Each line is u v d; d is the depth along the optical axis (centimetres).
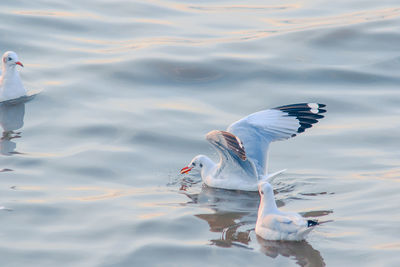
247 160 1555
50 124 1928
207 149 1797
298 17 2772
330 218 1384
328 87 2214
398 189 1517
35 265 1230
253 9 2872
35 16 2698
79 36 2578
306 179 1608
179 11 2845
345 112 2042
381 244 1267
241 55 2423
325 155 1752
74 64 2339
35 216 1413
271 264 1220
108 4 2886
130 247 1284
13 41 2489
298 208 1443
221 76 2284
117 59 2377
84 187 1568
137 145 1805
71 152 1750
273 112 1636
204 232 1346
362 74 2294
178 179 1638
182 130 1897
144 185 1594
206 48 2478
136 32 2623
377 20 2697
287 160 1731
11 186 1554
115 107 2045
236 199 1524
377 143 1817
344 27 2633
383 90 2188
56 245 1297
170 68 2327
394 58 2403
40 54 2414
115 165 1688
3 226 1371
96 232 1347
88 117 1970
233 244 1293
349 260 1220
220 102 2111
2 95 2080
